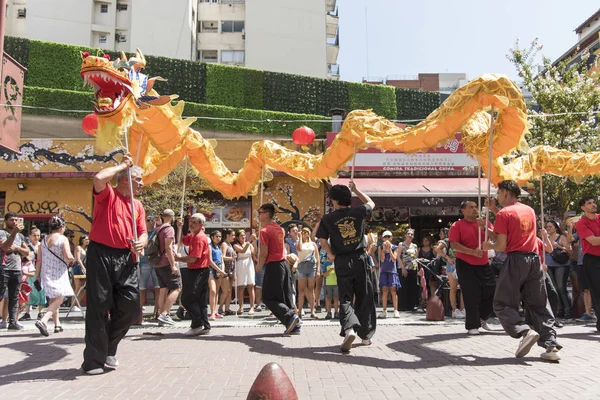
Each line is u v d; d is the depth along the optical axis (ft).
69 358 18.89
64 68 88.63
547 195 49.39
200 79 98.22
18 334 26.27
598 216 24.81
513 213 18.21
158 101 19.53
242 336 24.76
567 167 26.25
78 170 56.80
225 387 14.29
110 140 18.11
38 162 56.85
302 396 13.35
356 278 20.71
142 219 17.58
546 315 18.06
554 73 55.72
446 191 50.62
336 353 19.70
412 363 17.63
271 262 25.25
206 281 25.49
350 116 23.16
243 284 36.88
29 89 79.61
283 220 57.47
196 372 16.33
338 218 20.66
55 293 25.68
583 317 31.94
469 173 55.93
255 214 58.03
